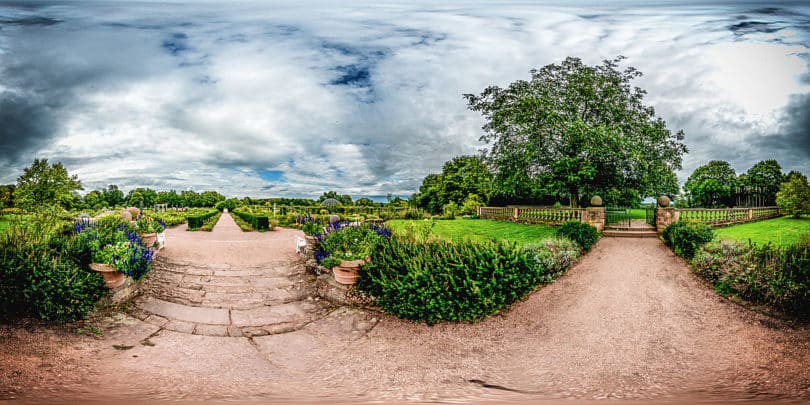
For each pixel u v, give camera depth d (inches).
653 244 474.0
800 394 155.3
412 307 247.6
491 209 927.0
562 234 454.6
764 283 257.3
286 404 150.5
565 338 224.7
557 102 775.1
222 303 287.6
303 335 234.4
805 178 649.6
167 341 217.0
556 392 164.2
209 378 174.9
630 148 673.6
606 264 384.5
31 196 660.7
